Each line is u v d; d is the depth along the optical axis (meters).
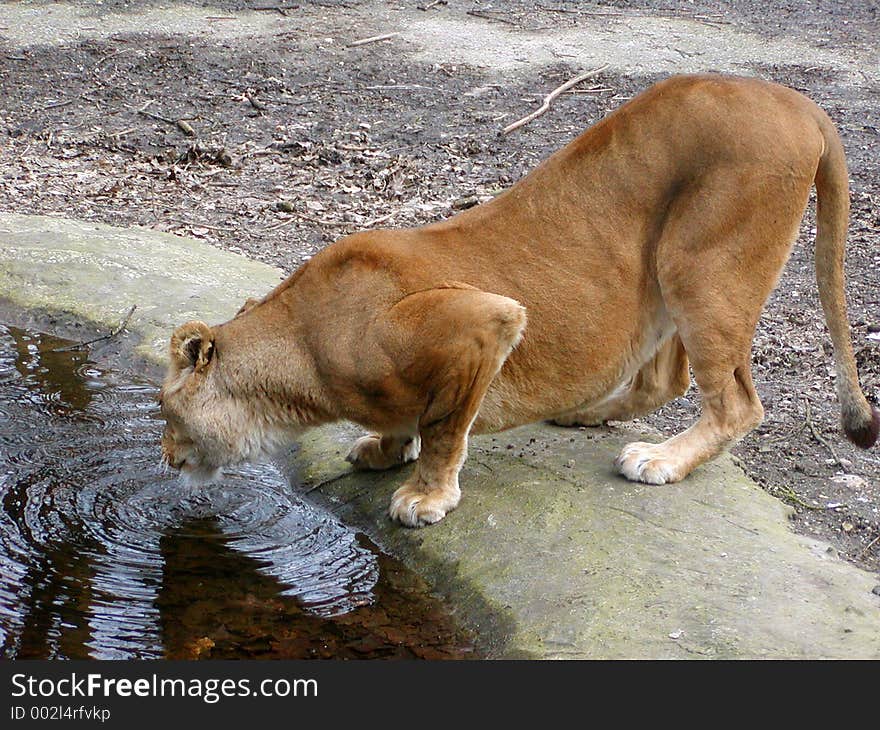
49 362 7.34
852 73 14.71
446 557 5.26
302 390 5.39
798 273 8.80
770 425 6.39
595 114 13.12
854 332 7.62
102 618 4.95
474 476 5.71
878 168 11.25
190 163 11.37
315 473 6.09
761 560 4.94
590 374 5.44
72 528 5.60
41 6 16.92
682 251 5.18
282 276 8.49
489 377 5.20
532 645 4.62
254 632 4.89
